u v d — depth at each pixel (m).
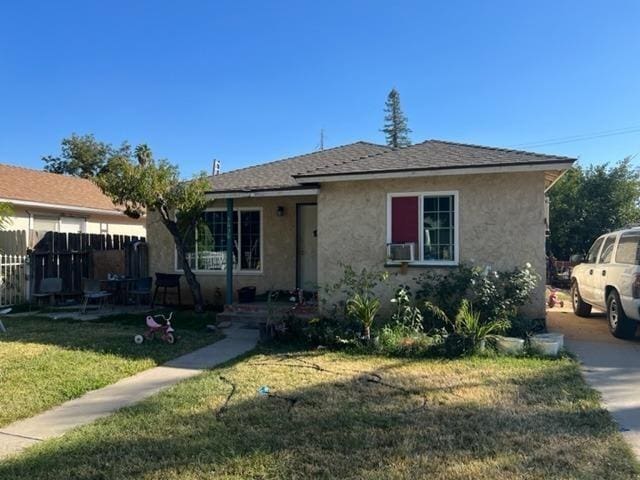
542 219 9.40
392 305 10.04
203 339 9.21
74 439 4.52
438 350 7.79
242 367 7.10
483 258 9.67
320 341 8.58
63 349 8.17
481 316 8.75
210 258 13.86
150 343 8.76
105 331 9.97
